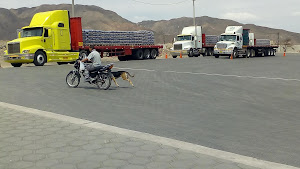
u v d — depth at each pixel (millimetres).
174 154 4648
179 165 4207
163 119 7301
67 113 8008
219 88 12836
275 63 29266
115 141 5324
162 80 15578
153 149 4887
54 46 25953
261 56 49094
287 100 10117
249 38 44156
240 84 14125
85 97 10578
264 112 8203
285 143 5406
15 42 24250
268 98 10484
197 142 5465
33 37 24750
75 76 13023
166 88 12789
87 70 12500
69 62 28797
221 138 5715
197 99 10203
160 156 4566
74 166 4227
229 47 38438
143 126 6629
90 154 4684
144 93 11469
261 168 4090
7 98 10383
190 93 11492
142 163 4301
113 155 4633
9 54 24469
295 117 7621
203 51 45969
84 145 5113
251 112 8180
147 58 37469
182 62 30453
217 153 4691
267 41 49438
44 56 25266
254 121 7145
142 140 5379
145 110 8383
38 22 25922
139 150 4844
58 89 12508
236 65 26281
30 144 5191
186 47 42781
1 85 13742
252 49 44000
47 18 25719
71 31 27984
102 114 7871
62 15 26531
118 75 12859
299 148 5121
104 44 31109
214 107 8844
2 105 8797
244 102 9695
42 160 4461
